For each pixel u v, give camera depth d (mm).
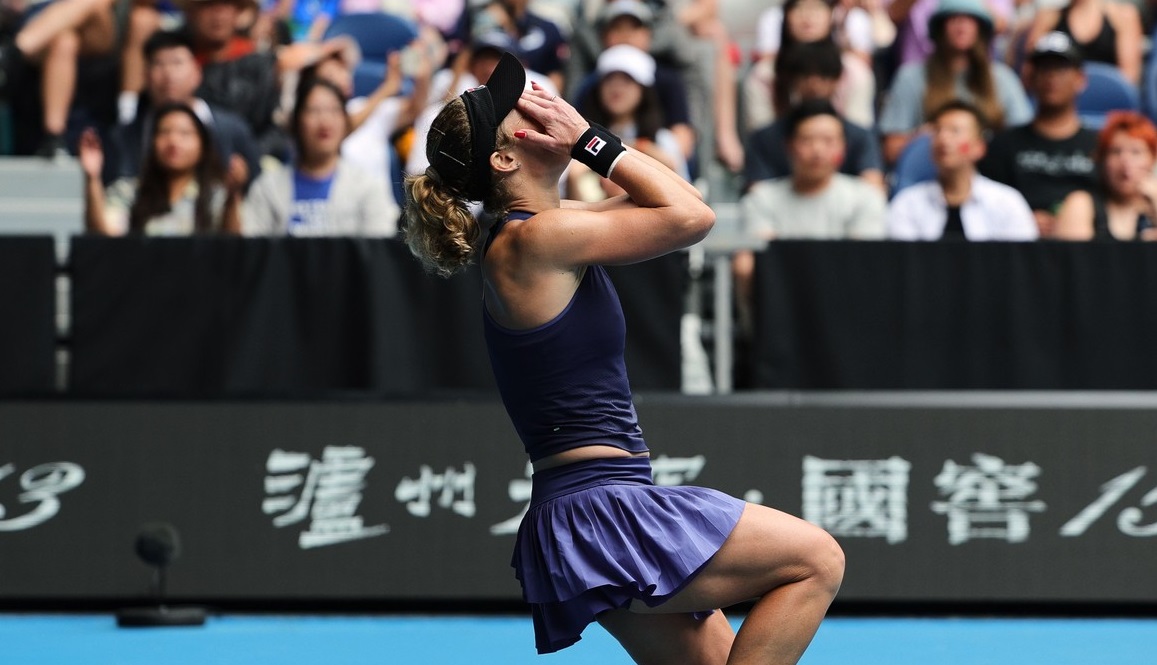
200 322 22484
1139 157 26203
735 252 22281
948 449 22312
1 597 22281
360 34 34750
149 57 29359
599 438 11586
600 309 11602
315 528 22391
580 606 11359
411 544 22359
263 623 21938
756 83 32250
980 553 22219
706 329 24609
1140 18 35562
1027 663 18953
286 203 25594
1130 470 22234
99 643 20250
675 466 22141
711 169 32125
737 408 22203
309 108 25438
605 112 28312
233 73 30219
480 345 22453
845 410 22250
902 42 33594
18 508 22359
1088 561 22203
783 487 22219
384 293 22422
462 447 22406
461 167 11609
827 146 25578
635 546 11344
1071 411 22250
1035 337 22328
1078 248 22328
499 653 19672
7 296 22328
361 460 22438
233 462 22422
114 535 22312
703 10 34281
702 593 11508
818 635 20984
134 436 22422
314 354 22500
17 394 22406
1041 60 27891
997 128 30484
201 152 25703
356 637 20828
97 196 25719
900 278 22359
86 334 22406
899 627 21688
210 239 22516
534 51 34000
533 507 11781
